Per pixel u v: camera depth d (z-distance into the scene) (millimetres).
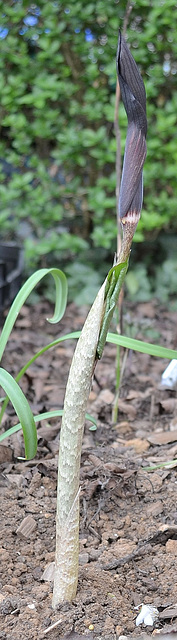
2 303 3229
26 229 4434
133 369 2781
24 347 3168
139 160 968
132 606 1205
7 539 1408
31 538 1414
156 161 4215
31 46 4328
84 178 4461
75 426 1045
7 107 3992
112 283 985
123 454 1861
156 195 4371
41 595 1214
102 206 3912
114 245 4234
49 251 4090
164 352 1347
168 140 4160
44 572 1291
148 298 4133
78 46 3996
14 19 3912
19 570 1306
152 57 4047
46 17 3953
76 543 1136
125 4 3947
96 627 1126
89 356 1008
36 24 4121
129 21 4105
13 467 1714
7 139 4520
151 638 1109
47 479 1626
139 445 1939
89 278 4148
